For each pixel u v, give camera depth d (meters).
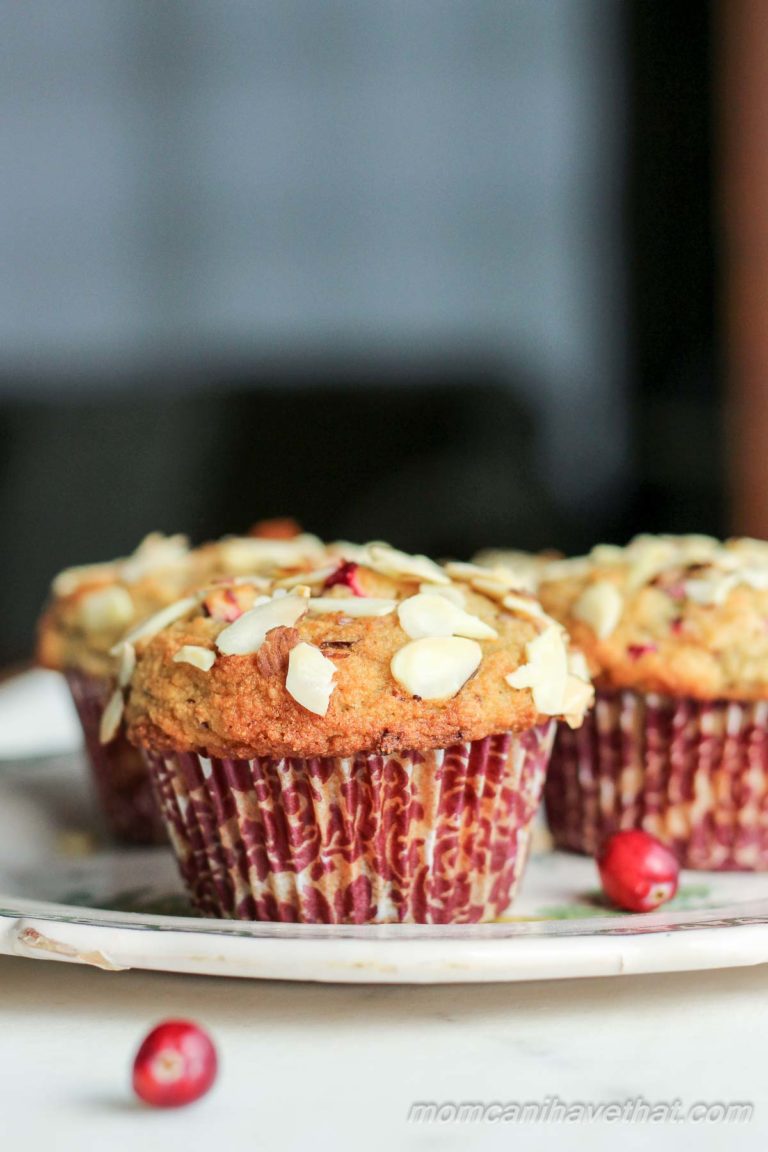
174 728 0.40
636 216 1.22
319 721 0.39
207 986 0.37
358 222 1.28
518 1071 0.34
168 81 1.28
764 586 0.44
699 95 1.19
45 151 1.28
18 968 0.38
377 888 0.40
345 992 0.37
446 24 1.25
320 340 1.27
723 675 0.44
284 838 0.40
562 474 1.22
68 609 0.48
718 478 1.19
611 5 1.21
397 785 0.40
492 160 1.26
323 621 0.40
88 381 1.27
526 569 0.48
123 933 0.36
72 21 1.27
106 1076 0.34
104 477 1.18
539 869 0.44
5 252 1.29
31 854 0.46
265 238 1.29
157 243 1.29
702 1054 0.35
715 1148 0.32
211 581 0.43
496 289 1.26
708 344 1.20
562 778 0.46
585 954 0.35
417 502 1.21
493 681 0.40
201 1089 0.33
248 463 1.21
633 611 0.45
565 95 1.23
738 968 0.38
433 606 0.40
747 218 1.17
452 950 0.35
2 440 1.18
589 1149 0.32
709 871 0.45
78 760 0.51
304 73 1.27
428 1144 0.32
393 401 1.23
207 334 1.30
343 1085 0.34
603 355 1.24
